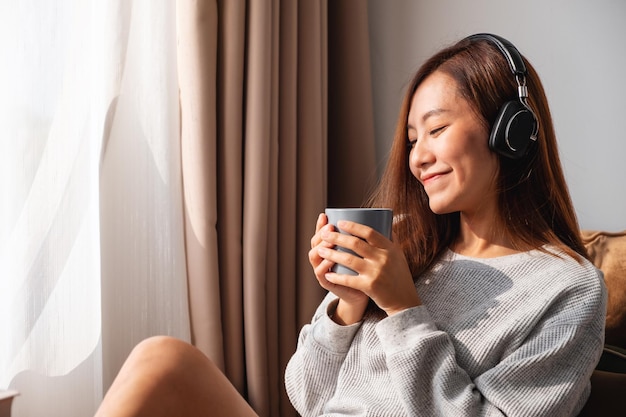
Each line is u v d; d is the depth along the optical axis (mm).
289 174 1538
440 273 1003
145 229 1402
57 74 1225
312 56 1571
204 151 1391
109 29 1323
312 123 1570
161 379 832
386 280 866
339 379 964
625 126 1551
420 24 1772
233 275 1456
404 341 855
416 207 1059
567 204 1014
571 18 1588
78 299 1257
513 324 872
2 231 1167
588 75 1577
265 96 1446
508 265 942
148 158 1405
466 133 919
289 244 1542
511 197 976
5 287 1171
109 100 1322
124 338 1382
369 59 1725
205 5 1375
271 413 1495
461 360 888
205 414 852
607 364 1028
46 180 1209
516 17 1645
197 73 1379
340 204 1740
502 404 804
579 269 896
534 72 1020
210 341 1407
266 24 1440
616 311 1254
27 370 1185
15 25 1170
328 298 1077
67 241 1240
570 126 1598
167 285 1424
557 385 816
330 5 1740
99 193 1315
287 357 1542
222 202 1461
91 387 1276
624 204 1557
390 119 1820
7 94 1164
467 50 980
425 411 829
